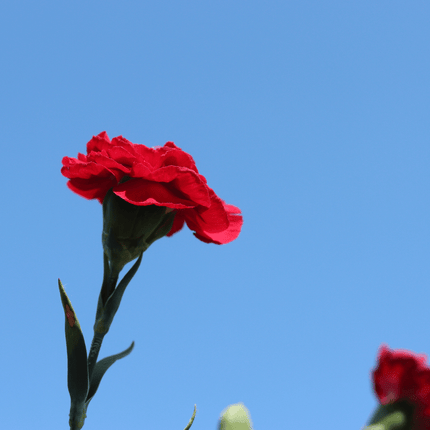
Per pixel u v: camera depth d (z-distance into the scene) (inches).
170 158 39.2
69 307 38.6
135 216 38.9
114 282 39.2
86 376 38.6
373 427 34.8
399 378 35.1
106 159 38.9
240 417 36.0
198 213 39.6
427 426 34.0
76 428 38.6
